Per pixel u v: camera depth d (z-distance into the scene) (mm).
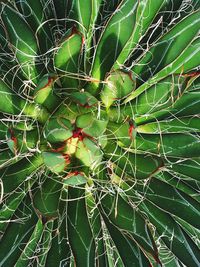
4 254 426
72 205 433
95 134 400
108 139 437
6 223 452
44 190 427
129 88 420
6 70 467
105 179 449
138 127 464
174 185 474
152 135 455
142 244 418
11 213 446
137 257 428
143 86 460
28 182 443
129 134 411
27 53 446
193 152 440
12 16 438
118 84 420
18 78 461
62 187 434
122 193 458
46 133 406
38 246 460
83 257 413
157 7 468
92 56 477
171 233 454
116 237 435
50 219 408
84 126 396
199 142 441
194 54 463
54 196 426
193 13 440
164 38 449
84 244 417
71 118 412
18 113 440
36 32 467
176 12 500
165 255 512
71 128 392
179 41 447
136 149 451
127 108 449
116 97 430
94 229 455
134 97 463
